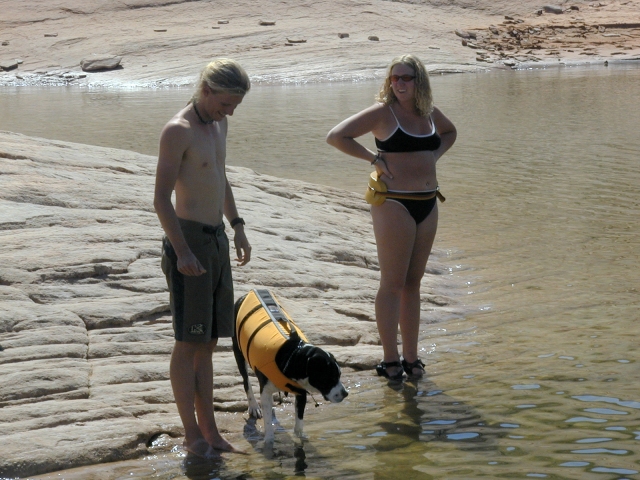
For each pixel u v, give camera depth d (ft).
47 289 24.07
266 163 61.05
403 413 19.75
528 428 18.16
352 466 16.85
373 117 21.52
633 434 17.46
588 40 177.68
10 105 107.76
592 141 66.74
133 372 20.90
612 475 15.60
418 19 184.55
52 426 18.17
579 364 22.09
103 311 23.32
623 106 90.74
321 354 17.28
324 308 26.68
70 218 29.37
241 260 19.17
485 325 26.25
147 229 29.58
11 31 168.45
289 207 38.58
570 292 29.14
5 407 18.65
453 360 23.35
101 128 81.51
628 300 27.86
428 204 21.97
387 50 156.76
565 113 86.53
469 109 92.89
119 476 16.79
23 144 39.75
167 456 17.80
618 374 21.17
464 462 16.62
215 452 17.84
